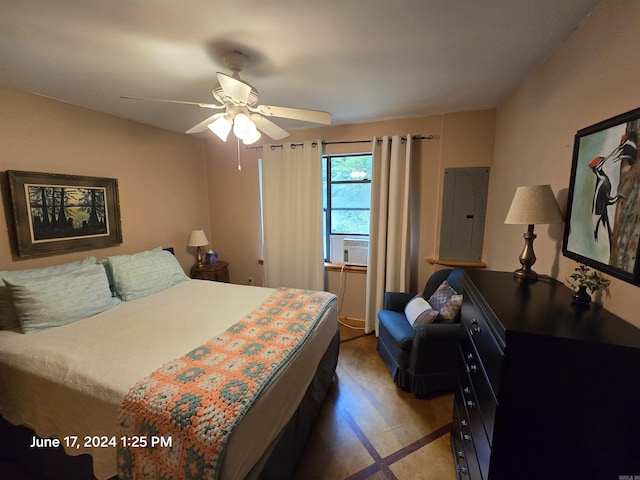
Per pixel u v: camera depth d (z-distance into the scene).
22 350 1.52
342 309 3.56
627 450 0.86
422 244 3.08
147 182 3.06
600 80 1.19
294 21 1.33
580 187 1.27
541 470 0.94
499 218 2.49
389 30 1.42
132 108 2.52
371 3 1.21
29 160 2.13
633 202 0.95
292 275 3.58
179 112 2.64
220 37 1.46
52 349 1.52
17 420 1.46
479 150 2.73
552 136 1.60
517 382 0.91
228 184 3.81
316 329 1.85
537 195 1.38
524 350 0.89
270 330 1.74
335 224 3.54
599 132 1.15
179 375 1.28
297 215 3.43
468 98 2.38
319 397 1.90
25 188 2.09
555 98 1.57
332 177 3.46
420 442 1.74
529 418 0.92
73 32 1.40
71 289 1.95
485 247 2.84
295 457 1.48
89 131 2.51
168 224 3.34
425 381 2.11
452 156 2.81
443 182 2.87
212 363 1.38
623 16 1.06
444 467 1.57
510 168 2.25
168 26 1.36
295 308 2.08
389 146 3.00
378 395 2.17
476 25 1.38
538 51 1.62
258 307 2.12
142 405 1.12
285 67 1.81
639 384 0.83
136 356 1.45
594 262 1.16
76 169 2.43
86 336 1.67
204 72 1.86
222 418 1.04
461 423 1.44
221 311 2.07
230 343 1.58
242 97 1.50
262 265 3.84
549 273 1.59
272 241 3.57
